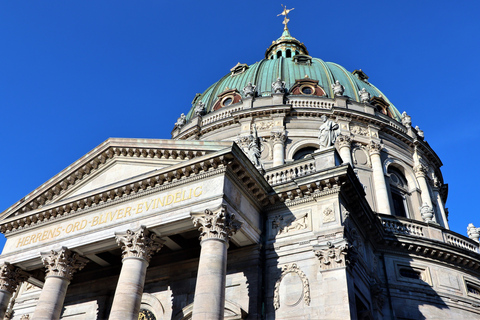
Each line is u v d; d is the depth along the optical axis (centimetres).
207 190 2009
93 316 2467
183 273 2298
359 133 3781
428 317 2445
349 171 2086
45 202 2614
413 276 2583
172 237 2291
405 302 2439
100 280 2589
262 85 4294
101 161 2497
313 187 2134
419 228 2806
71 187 2553
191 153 2194
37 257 2353
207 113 4325
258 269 2062
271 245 2127
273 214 2220
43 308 2116
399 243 2602
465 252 2727
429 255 2662
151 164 2336
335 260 1900
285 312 1914
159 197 2148
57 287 2195
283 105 3762
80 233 2272
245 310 1983
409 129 4178
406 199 3694
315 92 4091
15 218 2531
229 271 2133
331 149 2223
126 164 2431
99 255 2495
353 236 2142
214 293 1728
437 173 4288
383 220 2728
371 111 4006
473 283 2738
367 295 2148
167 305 2245
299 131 3728
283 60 4619
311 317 1844
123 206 2234
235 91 4272
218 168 2031
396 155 3853
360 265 2158
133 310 1883
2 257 2481
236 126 3862
